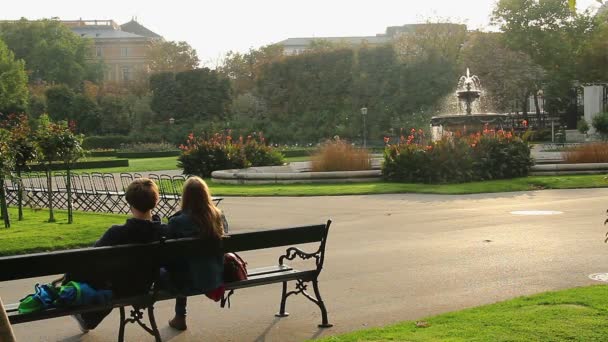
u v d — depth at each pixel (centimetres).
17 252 1188
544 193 2084
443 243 1204
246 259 1119
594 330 609
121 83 9400
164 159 5519
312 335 676
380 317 732
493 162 2553
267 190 2433
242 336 682
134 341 680
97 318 661
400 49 6631
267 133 6512
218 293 658
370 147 5762
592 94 5609
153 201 658
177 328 714
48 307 586
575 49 6519
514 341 582
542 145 5109
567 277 900
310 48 8675
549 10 6406
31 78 10794
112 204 2055
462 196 2080
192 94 7075
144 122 7075
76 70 11069
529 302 733
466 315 686
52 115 7175
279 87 6888
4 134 1694
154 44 10494
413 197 2089
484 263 1009
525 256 1055
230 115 7075
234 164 3297
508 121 6241
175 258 633
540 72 6372
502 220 1482
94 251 585
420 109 6288
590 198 1889
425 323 662
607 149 2772
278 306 800
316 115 6669
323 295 845
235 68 9275
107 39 14262
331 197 2161
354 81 6588
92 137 6806
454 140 2550
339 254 1137
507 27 6575
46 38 10994
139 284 625
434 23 6625
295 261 1088
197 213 654
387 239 1277
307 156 5294
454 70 6372
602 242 1166
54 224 1566
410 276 938
